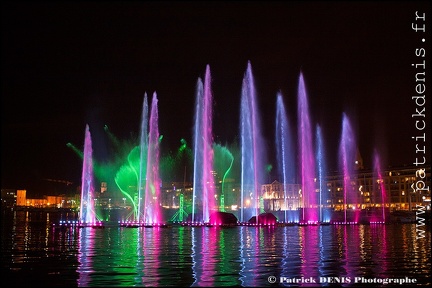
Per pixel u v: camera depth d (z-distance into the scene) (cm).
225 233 5612
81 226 7012
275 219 8238
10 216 14350
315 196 17088
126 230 6184
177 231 5994
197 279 2317
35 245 3944
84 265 2739
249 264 2795
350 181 16938
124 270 2564
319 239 4691
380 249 3662
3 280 2284
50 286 2155
